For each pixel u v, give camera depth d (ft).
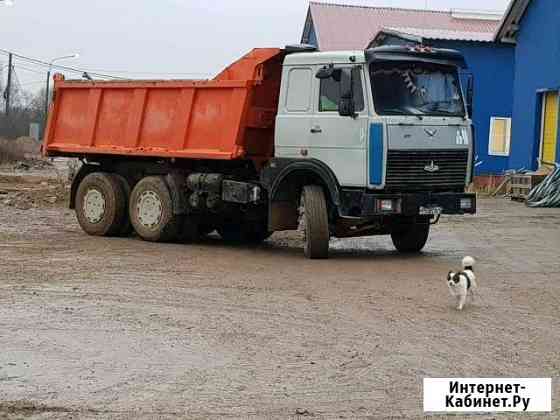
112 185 51.98
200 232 53.78
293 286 35.73
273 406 20.94
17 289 34.37
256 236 52.44
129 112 51.06
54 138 55.36
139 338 27.07
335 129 41.88
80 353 25.32
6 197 75.97
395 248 48.49
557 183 74.84
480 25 143.84
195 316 30.09
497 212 69.67
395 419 20.20
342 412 20.59
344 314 30.55
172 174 49.57
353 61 41.37
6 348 25.73
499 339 27.20
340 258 44.16
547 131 84.23
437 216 43.14
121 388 22.20
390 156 40.86
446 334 27.78
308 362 24.62
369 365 24.34
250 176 47.78
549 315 30.53
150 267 40.34
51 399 21.31
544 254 45.75
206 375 23.35
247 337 27.32
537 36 84.74
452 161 42.65
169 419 20.01
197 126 47.70
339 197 41.93
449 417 20.40
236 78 46.37
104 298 32.89
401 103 41.63
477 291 34.78
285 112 43.91
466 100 43.80
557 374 23.52
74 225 58.59
